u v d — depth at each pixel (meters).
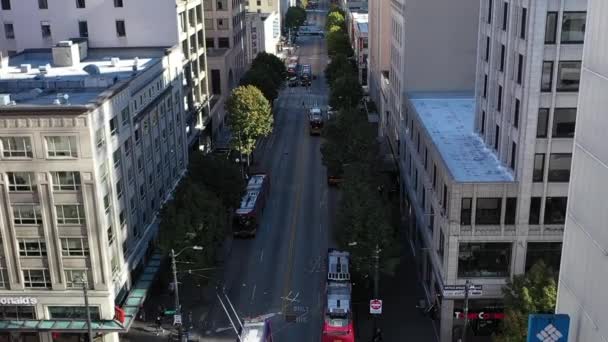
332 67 155.75
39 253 54.62
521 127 51.59
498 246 54.56
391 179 96.06
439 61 87.19
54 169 52.22
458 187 52.69
